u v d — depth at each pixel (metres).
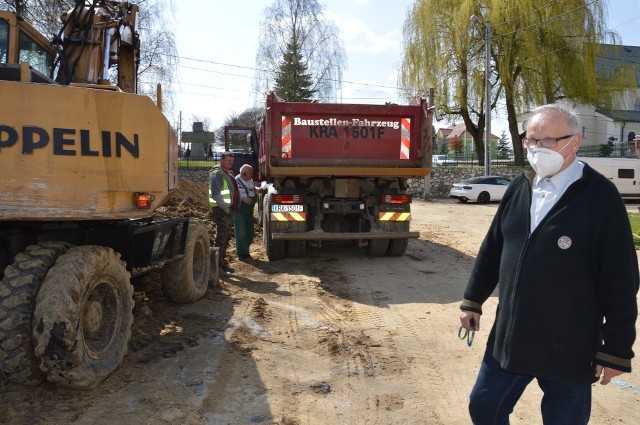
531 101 31.45
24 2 17.00
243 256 9.54
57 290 3.63
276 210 9.16
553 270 2.51
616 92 32.41
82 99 3.82
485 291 3.00
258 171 12.60
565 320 2.50
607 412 4.05
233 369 4.57
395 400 4.16
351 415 3.91
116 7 6.38
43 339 3.56
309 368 4.70
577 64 30.30
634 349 5.33
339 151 9.01
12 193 3.66
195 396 4.04
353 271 8.76
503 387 2.78
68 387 3.84
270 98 8.73
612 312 2.41
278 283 7.82
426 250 11.05
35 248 3.91
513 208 2.76
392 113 9.00
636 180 26.75
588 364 2.50
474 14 29.86
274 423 3.73
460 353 5.15
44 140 3.71
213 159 35.25
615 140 43.38
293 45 36.25
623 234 2.43
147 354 4.80
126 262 4.82
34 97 3.69
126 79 7.00
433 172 31.20
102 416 3.67
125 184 3.97
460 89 31.78
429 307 6.70
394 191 9.60
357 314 6.33
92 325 4.03
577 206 2.50
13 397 3.79
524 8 29.25
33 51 5.48
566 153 2.57
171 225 5.82
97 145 3.87
